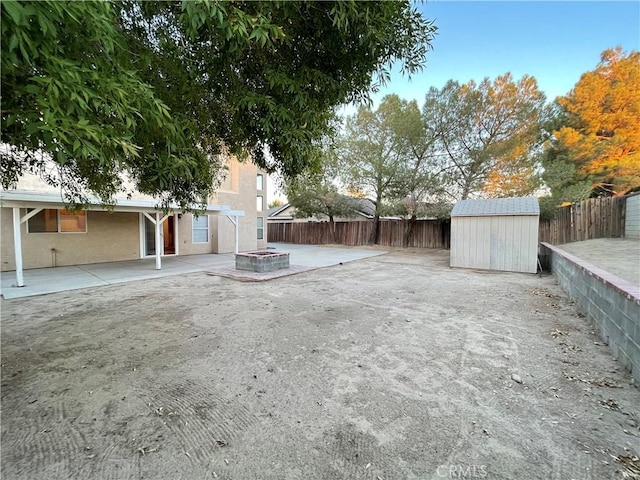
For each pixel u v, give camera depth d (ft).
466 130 40.75
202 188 10.57
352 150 45.98
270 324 12.61
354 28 6.18
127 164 7.43
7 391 7.46
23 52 3.48
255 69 7.13
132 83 4.81
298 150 8.15
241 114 7.53
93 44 4.31
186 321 13.01
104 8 4.00
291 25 6.34
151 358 9.40
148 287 20.07
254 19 5.21
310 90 7.44
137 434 5.90
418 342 10.59
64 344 10.47
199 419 6.40
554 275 23.47
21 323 12.75
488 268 27.76
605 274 11.38
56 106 3.89
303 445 5.58
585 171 42.27
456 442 5.62
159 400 7.12
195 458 5.27
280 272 25.55
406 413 6.54
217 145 10.30
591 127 42.57
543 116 38.52
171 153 7.04
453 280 22.53
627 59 39.96
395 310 14.64
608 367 8.61
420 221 50.67
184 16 5.08
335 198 50.31
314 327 12.23
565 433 5.85
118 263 31.19
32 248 27.58
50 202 21.02
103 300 16.63
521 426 6.08
